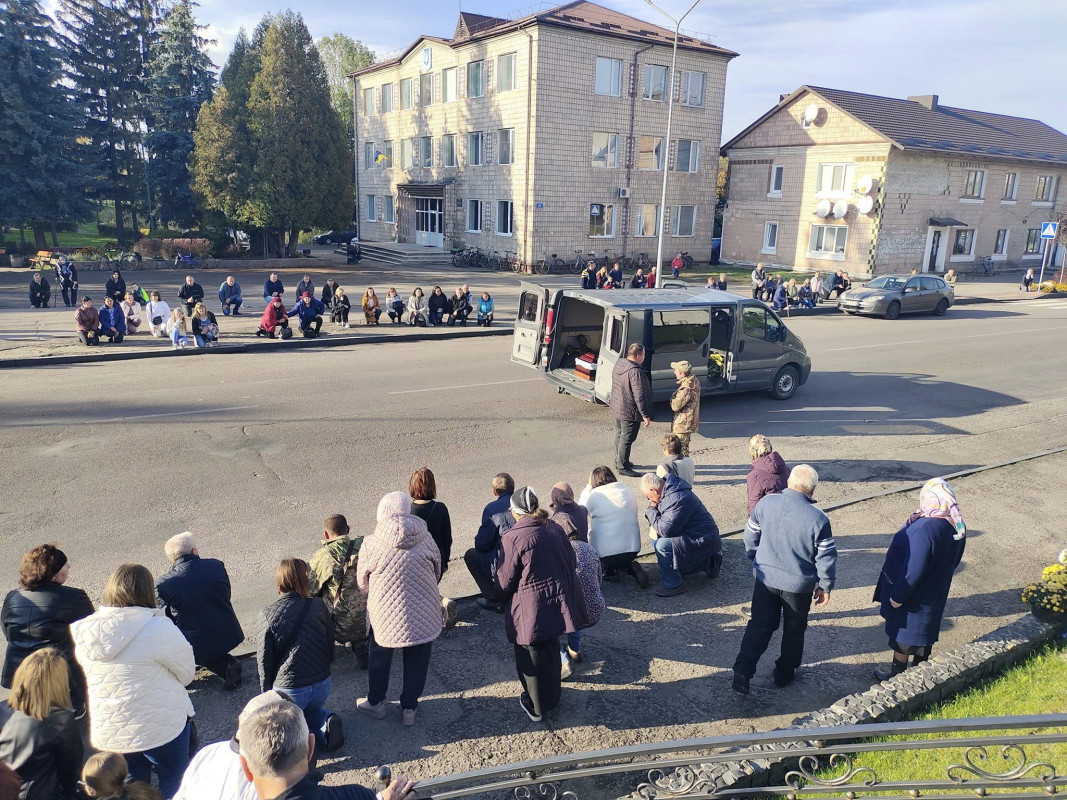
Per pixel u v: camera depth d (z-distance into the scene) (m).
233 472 9.97
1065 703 5.48
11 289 28.06
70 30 48.69
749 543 5.66
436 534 6.19
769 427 13.02
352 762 4.86
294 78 38.91
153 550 7.68
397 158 48.16
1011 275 42.28
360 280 34.16
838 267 38.88
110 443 10.89
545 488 9.81
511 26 35.56
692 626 6.66
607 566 7.34
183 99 47.69
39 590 4.71
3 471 9.69
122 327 18.41
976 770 3.75
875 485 10.37
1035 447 12.13
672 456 7.79
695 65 39.75
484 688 5.71
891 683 5.48
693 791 4.42
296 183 39.94
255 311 24.12
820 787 3.88
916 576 5.51
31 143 39.25
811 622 6.80
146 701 3.97
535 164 36.53
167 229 54.22
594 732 5.23
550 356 13.49
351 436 11.62
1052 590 6.43
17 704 3.63
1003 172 41.19
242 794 2.92
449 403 13.69
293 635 4.64
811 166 39.59
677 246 42.28
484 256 40.25
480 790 3.62
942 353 19.61
